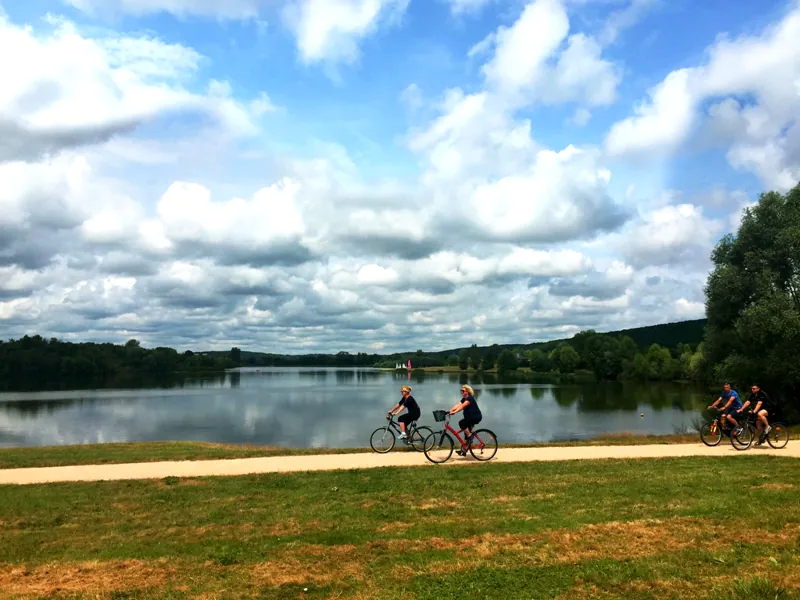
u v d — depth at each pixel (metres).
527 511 8.94
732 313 34.47
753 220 34.53
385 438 17.09
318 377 159.75
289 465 14.17
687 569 5.93
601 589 5.56
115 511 9.83
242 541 7.81
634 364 99.38
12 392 79.25
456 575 6.12
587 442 20.39
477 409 14.68
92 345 142.00
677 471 12.29
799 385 31.69
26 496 11.05
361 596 5.65
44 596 5.88
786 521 7.64
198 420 42.53
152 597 5.77
